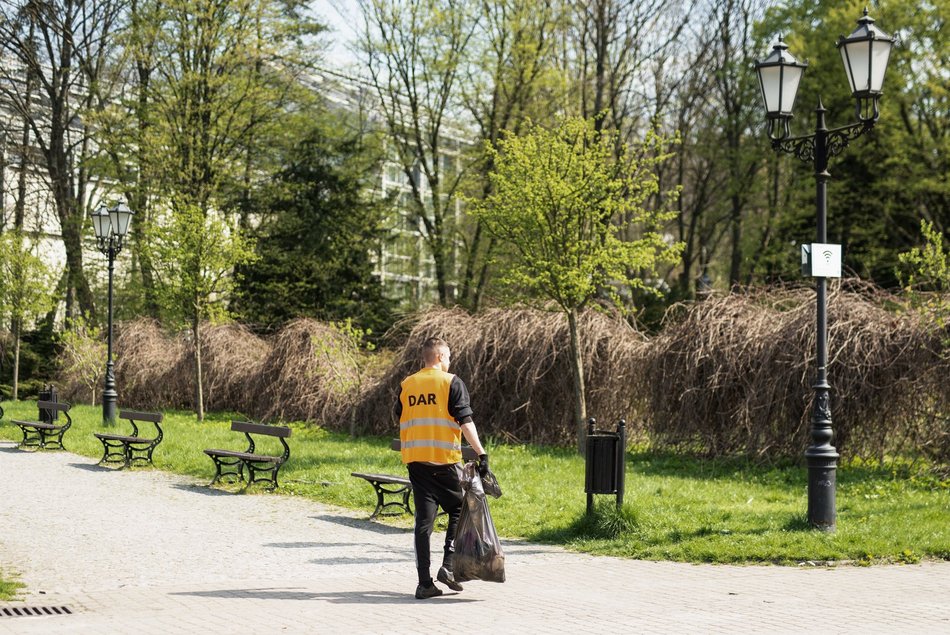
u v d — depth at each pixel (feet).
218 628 19.86
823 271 31.94
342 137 116.57
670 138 54.95
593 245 52.85
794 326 48.57
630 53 102.06
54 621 20.49
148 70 107.96
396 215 115.44
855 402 47.03
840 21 91.20
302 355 75.05
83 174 116.06
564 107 100.12
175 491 42.98
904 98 89.20
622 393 58.18
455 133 107.65
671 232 125.29
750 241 106.01
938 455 45.50
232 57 103.60
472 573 23.15
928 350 45.52
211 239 75.97
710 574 26.43
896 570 27.02
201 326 86.33
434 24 100.83
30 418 78.79
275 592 23.84
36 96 115.14
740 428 50.21
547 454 54.75
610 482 32.24
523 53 97.60
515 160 53.42
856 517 34.35
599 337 59.31
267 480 43.70
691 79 108.17
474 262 102.78
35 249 110.42
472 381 62.54
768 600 22.91
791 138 33.47
